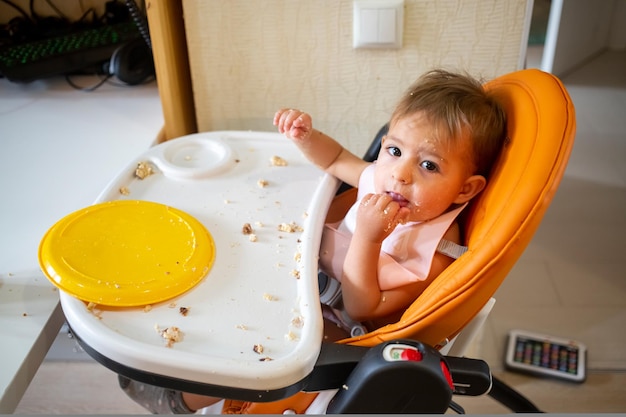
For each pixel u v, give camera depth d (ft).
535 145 2.26
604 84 8.05
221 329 2.22
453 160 2.58
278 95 3.81
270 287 2.42
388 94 3.72
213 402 3.02
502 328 4.94
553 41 7.76
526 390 4.45
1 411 2.15
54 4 4.45
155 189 2.95
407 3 3.39
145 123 3.79
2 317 2.43
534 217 2.10
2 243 2.81
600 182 6.45
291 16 3.51
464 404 4.31
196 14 3.54
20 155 3.47
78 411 4.15
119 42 4.29
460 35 3.47
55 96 4.12
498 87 2.82
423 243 2.64
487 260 2.11
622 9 8.58
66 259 2.40
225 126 3.97
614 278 5.37
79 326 2.20
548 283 5.33
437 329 2.23
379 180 2.69
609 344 4.78
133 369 2.13
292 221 2.78
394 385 2.04
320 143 3.08
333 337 2.99
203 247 2.53
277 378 2.05
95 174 3.31
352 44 3.56
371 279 2.59
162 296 2.31
